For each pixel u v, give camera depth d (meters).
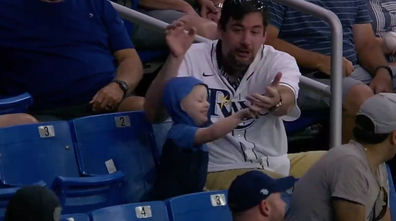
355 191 11.29
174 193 12.66
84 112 14.91
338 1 19.25
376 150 11.62
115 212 11.57
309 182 11.66
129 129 13.57
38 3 14.76
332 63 15.51
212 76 13.98
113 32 15.44
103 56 15.16
